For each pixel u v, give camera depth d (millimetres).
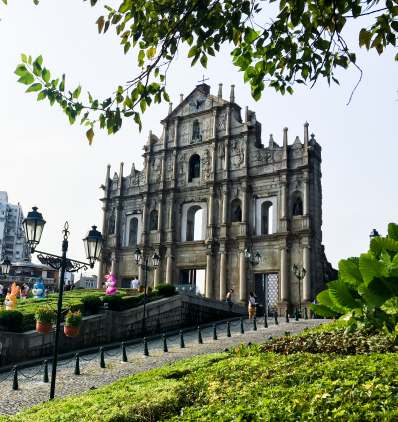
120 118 9461
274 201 52969
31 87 8453
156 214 61000
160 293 38406
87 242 19250
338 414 7762
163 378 14477
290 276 49875
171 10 9398
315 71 9594
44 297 43844
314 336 17359
